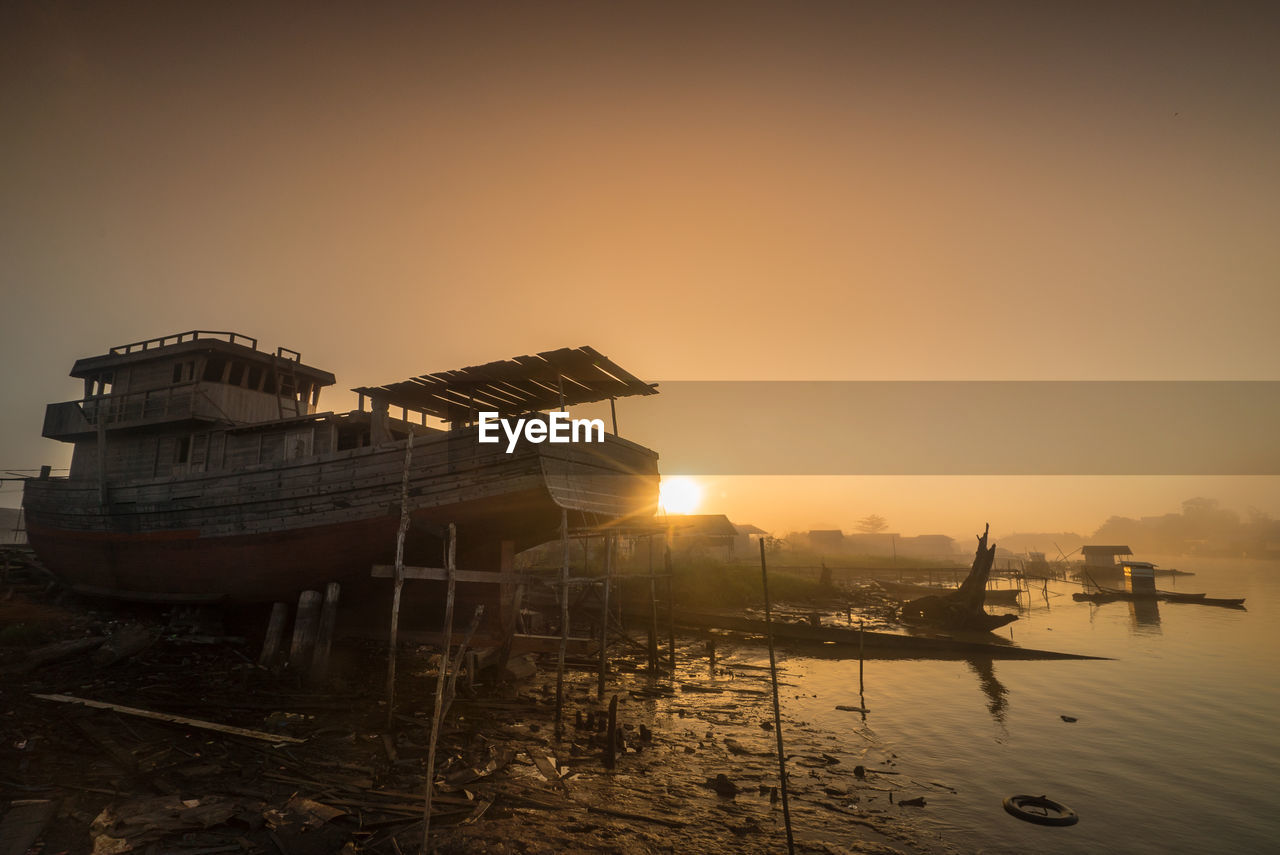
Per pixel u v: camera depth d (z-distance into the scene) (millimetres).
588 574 34250
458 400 18641
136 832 7980
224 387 21406
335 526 16594
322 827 8578
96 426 22750
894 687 20547
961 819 10539
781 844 9250
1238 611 46375
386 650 20219
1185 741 15047
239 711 13453
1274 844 9867
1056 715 17281
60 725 11656
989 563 35719
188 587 19047
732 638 29703
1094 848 9641
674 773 11969
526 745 12758
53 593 22812
